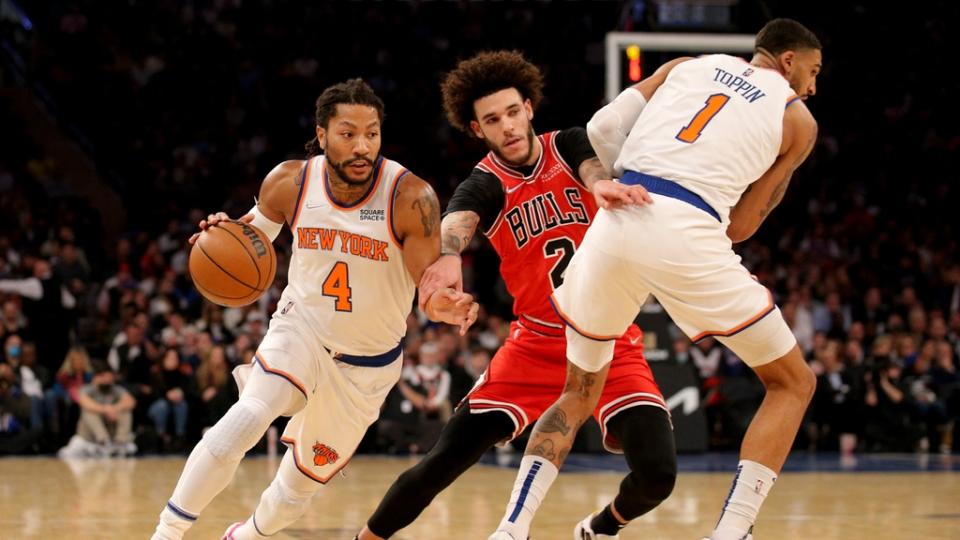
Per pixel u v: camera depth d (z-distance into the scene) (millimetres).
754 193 3789
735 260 3580
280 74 18484
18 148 16688
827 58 19266
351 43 19188
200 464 3697
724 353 12406
